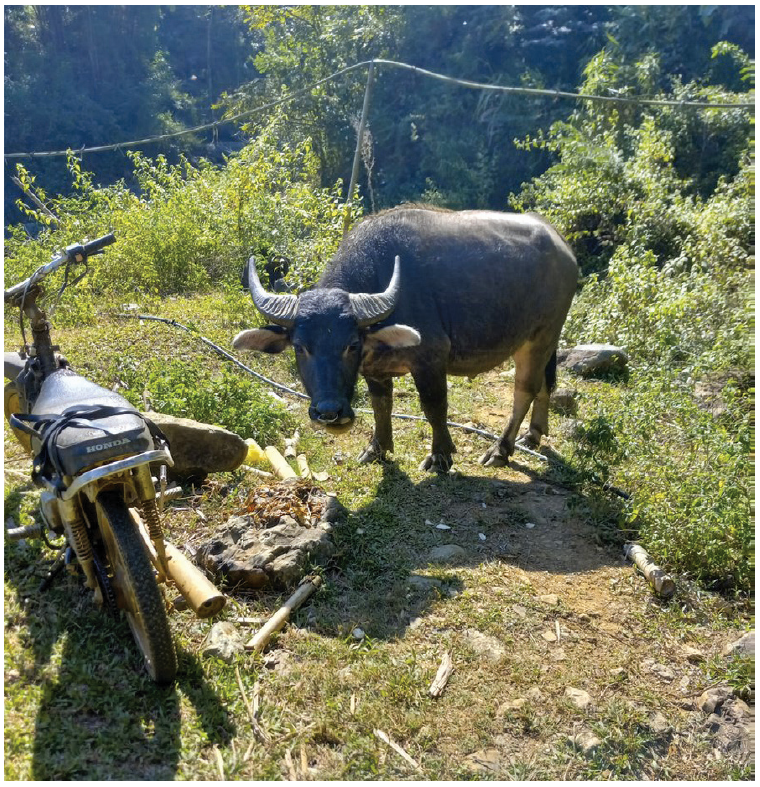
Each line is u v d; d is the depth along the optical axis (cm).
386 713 365
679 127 1764
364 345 527
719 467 552
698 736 383
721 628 457
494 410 793
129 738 332
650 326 952
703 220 1188
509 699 387
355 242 595
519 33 2739
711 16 2373
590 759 360
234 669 378
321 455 639
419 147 2730
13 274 1041
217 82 4594
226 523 481
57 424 354
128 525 345
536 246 646
